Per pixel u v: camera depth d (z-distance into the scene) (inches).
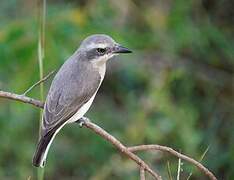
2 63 531.5
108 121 603.5
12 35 535.5
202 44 603.2
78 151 598.2
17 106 546.0
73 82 443.8
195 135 562.9
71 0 625.0
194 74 613.9
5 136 582.9
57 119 421.1
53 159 593.9
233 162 564.7
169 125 567.5
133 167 570.3
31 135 593.3
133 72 616.1
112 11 601.0
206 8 633.6
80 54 461.1
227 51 604.4
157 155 560.4
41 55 420.2
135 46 597.0
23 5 610.2
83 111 445.7
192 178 556.4
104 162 590.2
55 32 541.0
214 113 606.9
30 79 527.8
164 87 587.8
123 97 624.7
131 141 573.3
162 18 610.2
